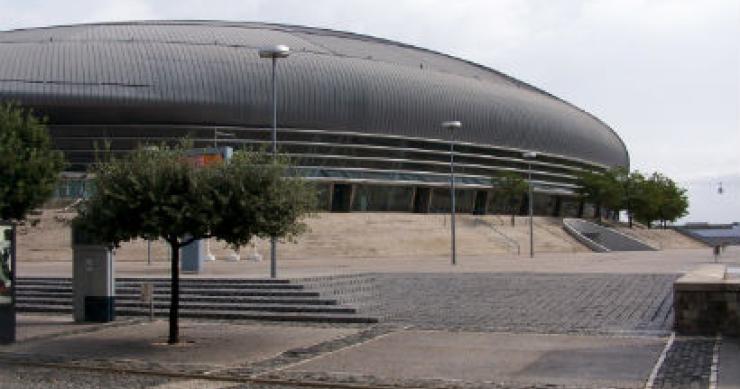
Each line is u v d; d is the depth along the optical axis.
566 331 19.86
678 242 92.69
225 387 13.83
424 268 39.41
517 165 94.75
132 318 23.89
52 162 23.78
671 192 99.12
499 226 78.25
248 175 18.09
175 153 18.45
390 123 83.12
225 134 76.25
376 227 68.62
